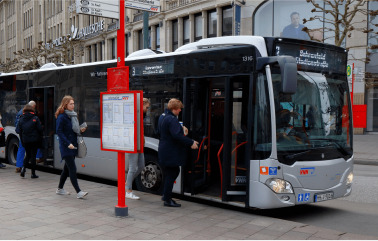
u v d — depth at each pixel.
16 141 11.95
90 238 5.12
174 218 6.17
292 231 5.59
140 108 5.91
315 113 6.71
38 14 57.41
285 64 5.84
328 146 6.77
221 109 7.05
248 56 6.47
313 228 5.77
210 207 6.98
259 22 24.89
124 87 6.03
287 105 6.39
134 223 5.85
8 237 5.09
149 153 8.23
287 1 24.05
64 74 10.32
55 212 6.39
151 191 8.16
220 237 5.28
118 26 6.20
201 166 7.27
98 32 39.44
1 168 11.29
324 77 6.95
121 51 6.20
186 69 7.46
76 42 40.56
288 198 6.27
